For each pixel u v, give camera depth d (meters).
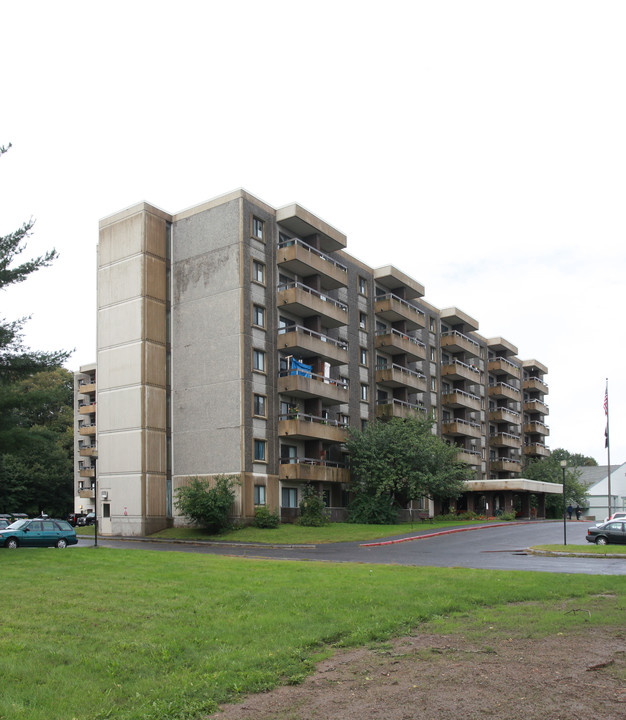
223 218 45.50
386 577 17.08
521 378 90.81
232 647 9.92
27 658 9.11
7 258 27.73
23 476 72.19
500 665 8.91
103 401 47.09
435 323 68.94
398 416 56.38
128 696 7.85
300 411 47.72
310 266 47.50
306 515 43.88
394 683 8.28
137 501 44.16
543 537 37.75
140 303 45.97
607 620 11.71
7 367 28.23
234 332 43.78
